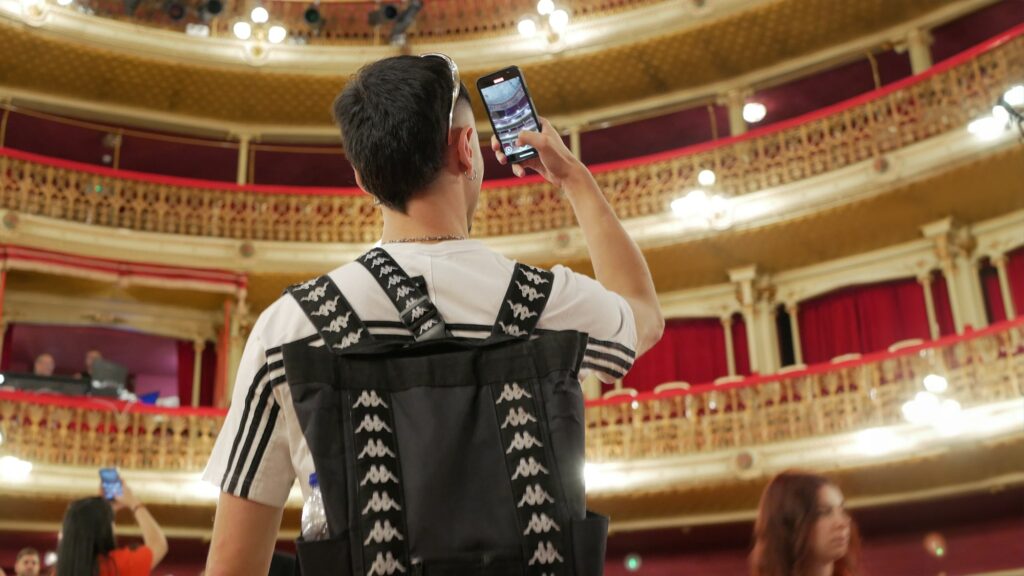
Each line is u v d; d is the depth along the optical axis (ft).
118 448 50.42
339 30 70.23
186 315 63.87
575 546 5.15
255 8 64.75
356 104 6.39
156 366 67.41
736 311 62.18
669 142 72.59
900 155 54.44
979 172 52.95
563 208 61.31
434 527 5.11
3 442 47.93
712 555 55.72
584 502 5.33
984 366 45.55
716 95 68.18
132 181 60.85
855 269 60.03
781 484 10.61
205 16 65.51
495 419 5.33
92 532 11.74
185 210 61.46
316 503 5.38
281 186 66.95
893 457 46.57
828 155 56.70
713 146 59.62
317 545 5.05
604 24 66.44
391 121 6.22
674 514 54.13
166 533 53.57
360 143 6.29
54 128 68.69
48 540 53.16
